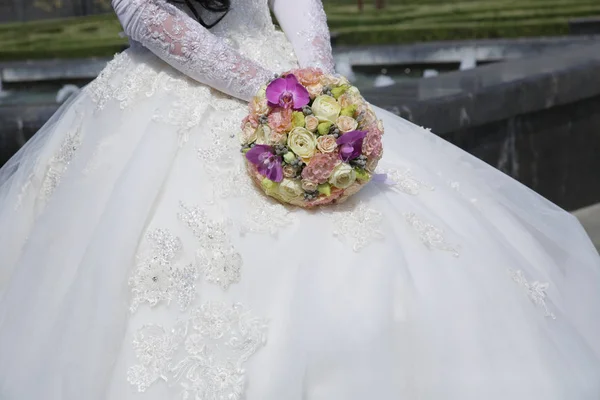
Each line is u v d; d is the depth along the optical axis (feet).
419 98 11.79
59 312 5.10
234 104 5.90
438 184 6.00
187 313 4.97
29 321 5.20
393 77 18.45
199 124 5.72
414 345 4.90
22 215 6.14
